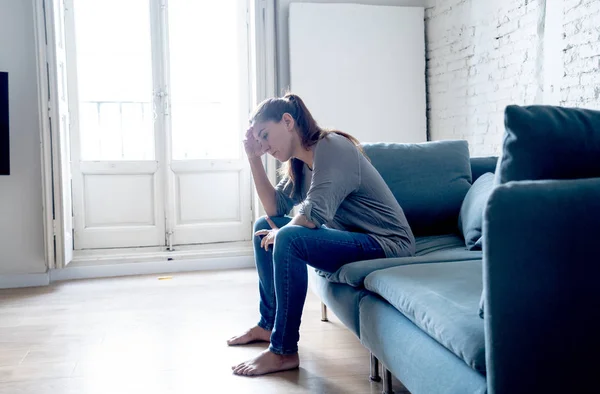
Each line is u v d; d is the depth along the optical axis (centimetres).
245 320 290
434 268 175
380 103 457
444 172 258
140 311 312
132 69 450
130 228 447
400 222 214
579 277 102
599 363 104
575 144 114
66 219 399
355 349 239
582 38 304
